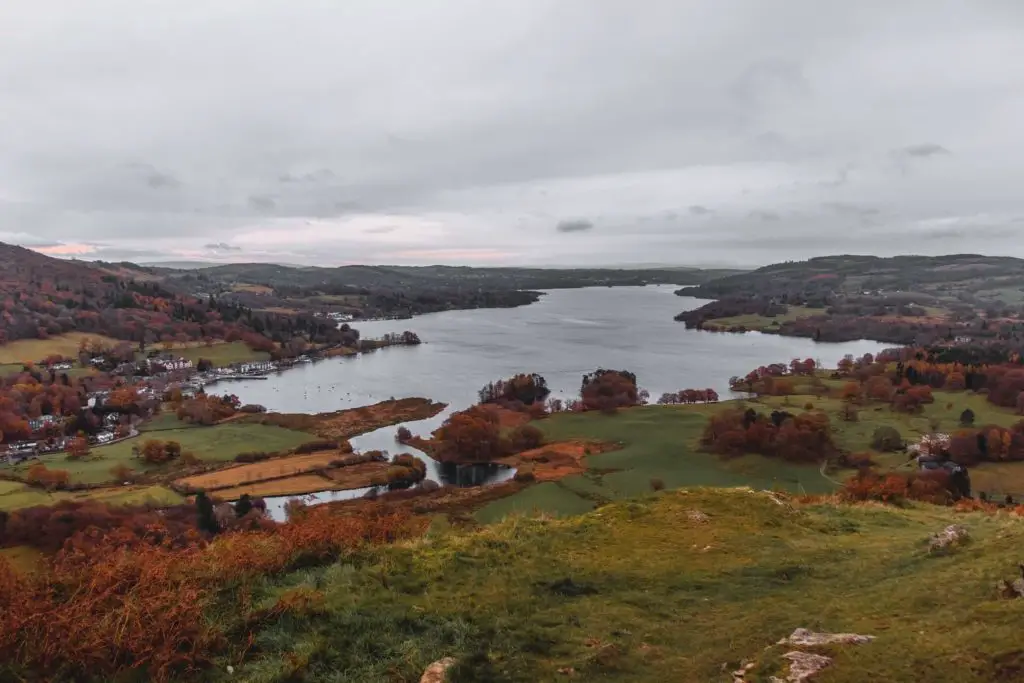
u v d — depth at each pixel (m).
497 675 7.59
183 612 8.03
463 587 10.26
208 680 7.25
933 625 7.98
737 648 8.28
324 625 8.47
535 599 9.95
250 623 8.34
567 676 7.68
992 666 6.59
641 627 9.16
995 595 8.52
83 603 7.86
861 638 7.85
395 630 8.50
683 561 12.06
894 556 11.73
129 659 7.27
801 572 11.35
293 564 10.47
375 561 10.89
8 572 8.41
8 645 6.98
